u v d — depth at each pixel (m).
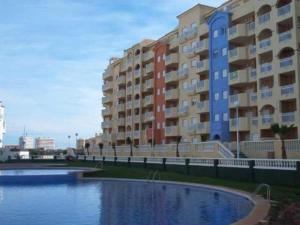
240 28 51.84
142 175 41.81
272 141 40.94
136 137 80.88
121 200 25.30
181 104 66.88
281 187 28.38
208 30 59.28
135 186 34.72
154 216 19.11
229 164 36.47
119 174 43.72
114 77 95.19
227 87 54.53
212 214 19.50
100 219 18.56
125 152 72.50
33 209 22.00
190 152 51.88
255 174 32.81
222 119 55.22
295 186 28.52
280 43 45.62
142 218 18.59
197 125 59.81
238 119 48.16
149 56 78.75
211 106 57.56
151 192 29.75
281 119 44.72
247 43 53.62
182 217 18.72
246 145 44.41
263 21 48.19
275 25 46.53
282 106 45.53
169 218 18.48
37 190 32.31
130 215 19.48
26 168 60.31
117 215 19.59
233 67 54.44
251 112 51.34
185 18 66.50
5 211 21.36
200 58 62.50
